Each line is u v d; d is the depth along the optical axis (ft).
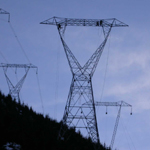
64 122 339.57
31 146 387.14
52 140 422.41
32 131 446.60
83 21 347.77
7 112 479.82
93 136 324.19
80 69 342.03
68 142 444.96
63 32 348.18
